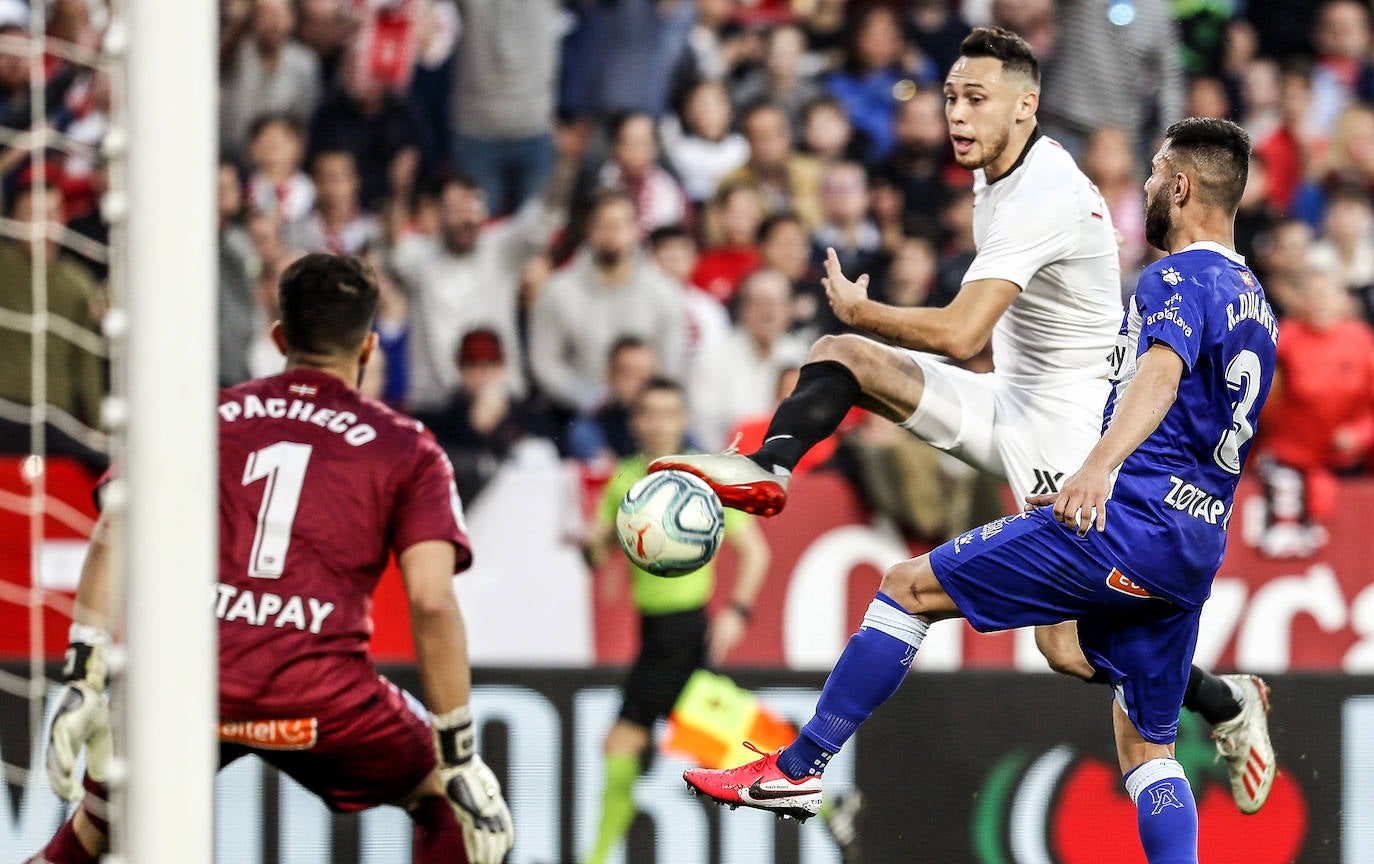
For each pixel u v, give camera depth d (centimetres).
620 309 2750
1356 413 2723
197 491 1124
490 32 3031
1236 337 1273
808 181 3033
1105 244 1447
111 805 1163
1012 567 1299
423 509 1330
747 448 2541
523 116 3053
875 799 1817
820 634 2433
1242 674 1644
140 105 1116
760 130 3033
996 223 1395
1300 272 2781
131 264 1120
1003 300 1364
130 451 1120
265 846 1772
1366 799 1803
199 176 1124
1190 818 1369
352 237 2959
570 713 1839
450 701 1313
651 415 2430
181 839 1114
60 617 2292
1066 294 1438
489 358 2666
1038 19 3084
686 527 1230
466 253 2873
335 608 1316
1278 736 1809
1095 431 1466
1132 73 3127
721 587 2411
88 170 2753
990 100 1381
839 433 2486
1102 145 3006
